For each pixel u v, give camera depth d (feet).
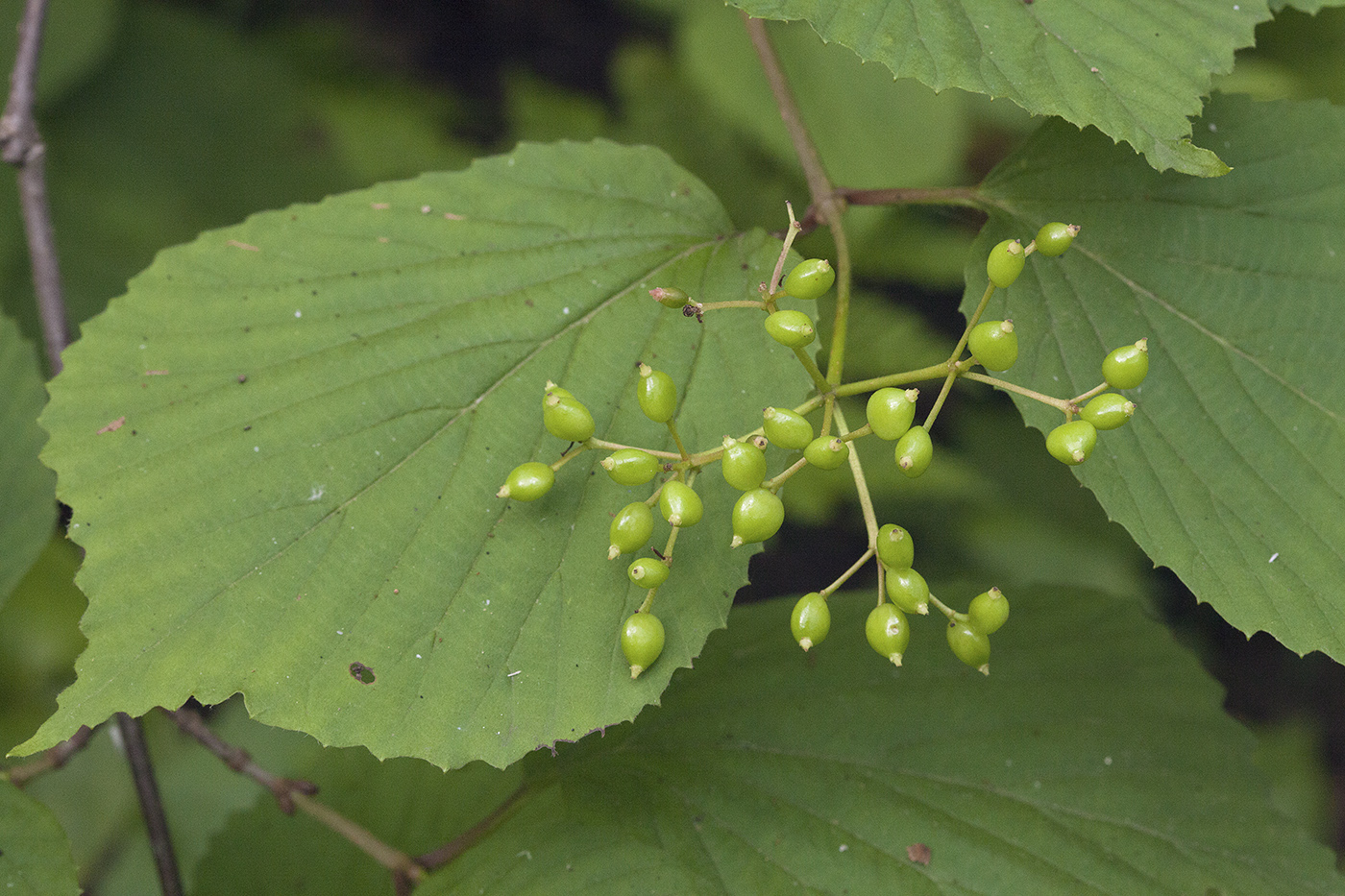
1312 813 3.73
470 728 1.98
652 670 1.99
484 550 2.01
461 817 2.25
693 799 2.12
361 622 1.99
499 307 2.06
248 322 2.05
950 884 2.11
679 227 2.09
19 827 2.03
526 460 2.03
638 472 1.98
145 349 2.04
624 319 2.06
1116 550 3.50
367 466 2.02
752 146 3.73
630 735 2.14
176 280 2.06
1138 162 2.08
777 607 2.19
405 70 4.53
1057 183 2.08
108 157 3.60
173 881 2.16
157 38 3.77
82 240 3.45
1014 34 1.98
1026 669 2.17
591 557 2.01
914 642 2.18
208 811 2.79
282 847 2.25
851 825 2.12
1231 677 4.05
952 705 2.16
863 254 3.47
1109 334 2.06
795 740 2.15
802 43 3.54
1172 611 3.90
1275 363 2.05
